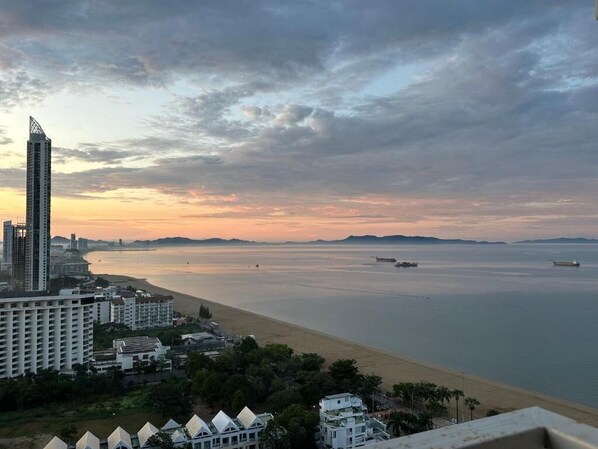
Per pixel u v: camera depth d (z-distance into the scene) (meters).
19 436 66.56
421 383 80.94
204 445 61.62
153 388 79.88
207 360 93.75
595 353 118.69
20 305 94.56
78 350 100.62
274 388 79.50
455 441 6.22
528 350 122.25
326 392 80.31
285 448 60.09
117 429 61.47
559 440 6.37
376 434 64.56
